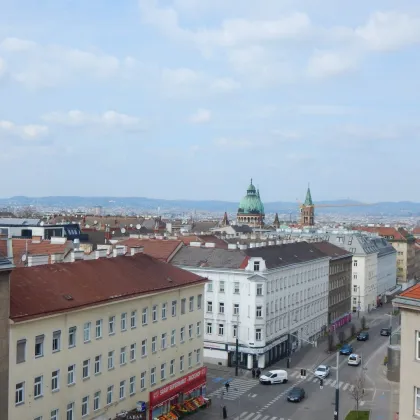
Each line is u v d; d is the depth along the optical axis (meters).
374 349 123.31
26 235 127.44
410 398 44.12
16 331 51.59
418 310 43.31
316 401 86.00
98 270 69.00
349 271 162.12
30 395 53.19
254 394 88.75
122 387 66.19
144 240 118.31
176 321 76.56
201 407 79.88
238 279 103.88
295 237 177.62
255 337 102.62
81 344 59.53
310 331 128.38
